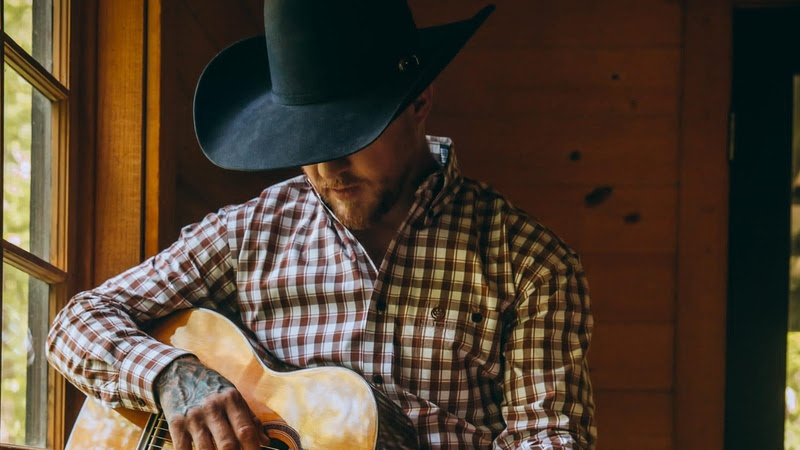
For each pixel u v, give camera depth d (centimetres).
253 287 203
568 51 312
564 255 196
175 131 239
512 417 187
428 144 212
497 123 310
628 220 306
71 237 221
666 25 311
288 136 175
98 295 200
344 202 187
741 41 310
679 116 308
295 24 179
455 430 189
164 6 232
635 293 304
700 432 298
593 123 309
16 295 202
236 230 206
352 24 179
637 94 309
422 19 313
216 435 173
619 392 301
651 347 302
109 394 187
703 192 305
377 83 181
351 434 176
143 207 227
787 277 303
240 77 200
